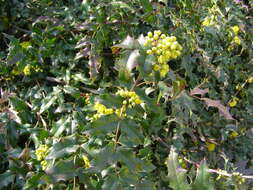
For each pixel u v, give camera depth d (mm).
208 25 2676
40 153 1705
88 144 1495
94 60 2080
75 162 1407
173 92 1520
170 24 2457
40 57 2174
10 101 2047
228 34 2795
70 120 1926
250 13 3277
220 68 2619
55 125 1904
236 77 2861
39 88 2211
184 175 1151
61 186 1575
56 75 2197
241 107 2957
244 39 2994
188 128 2279
